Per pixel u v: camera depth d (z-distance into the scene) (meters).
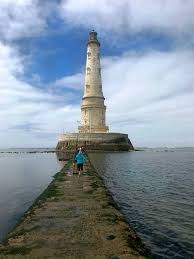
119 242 8.61
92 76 82.69
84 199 14.66
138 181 30.78
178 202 19.77
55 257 7.59
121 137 87.31
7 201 21.02
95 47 82.94
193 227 13.99
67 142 85.50
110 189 25.41
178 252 11.09
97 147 82.31
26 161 69.88
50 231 9.62
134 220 15.23
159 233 13.14
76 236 9.12
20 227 10.09
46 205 13.36
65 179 22.17
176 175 37.34
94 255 7.70
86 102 82.81
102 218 11.15
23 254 7.78
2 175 39.03
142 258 7.56
